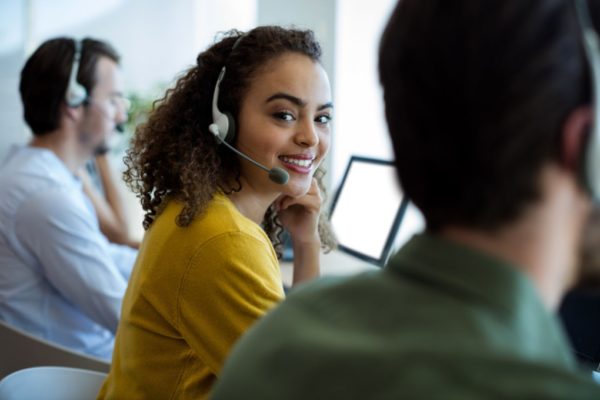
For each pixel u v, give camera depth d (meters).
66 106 1.85
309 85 1.17
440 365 0.35
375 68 0.46
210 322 0.99
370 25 2.65
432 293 0.41
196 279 1.00
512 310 0.39
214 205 1.08
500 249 0.41
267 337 0.46
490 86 0.39
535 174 0.39
